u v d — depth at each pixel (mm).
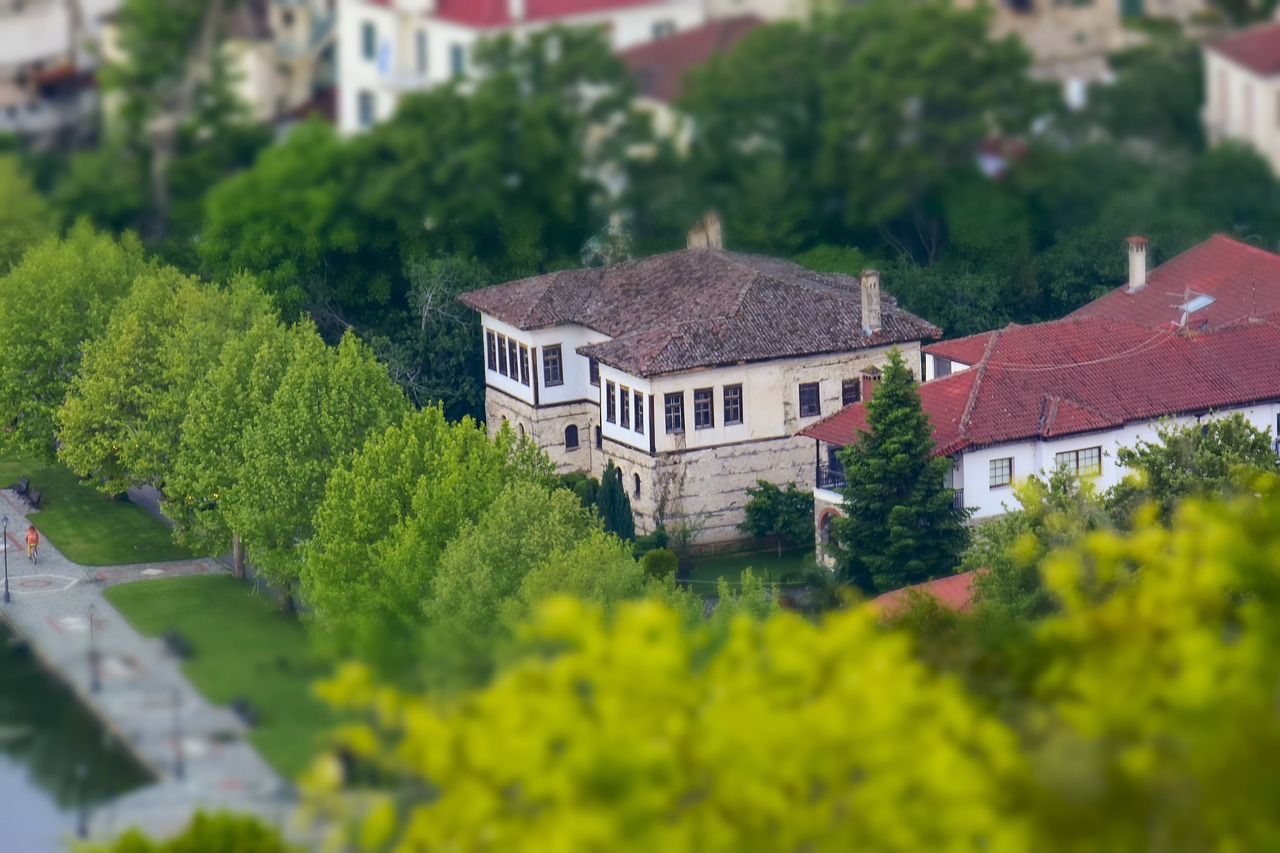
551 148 67000
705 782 26953
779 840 26719
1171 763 26859
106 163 71000
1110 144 57281
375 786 30016
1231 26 55031
